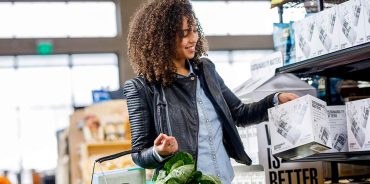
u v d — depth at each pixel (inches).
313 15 103.7
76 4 313.7
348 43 95.3
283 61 116.5
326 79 119.3
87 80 314.0
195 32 83.3
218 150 82.6
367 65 110.8
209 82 84.9
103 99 134.0
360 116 96.2
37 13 308.7
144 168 79.6
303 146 89.2
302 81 112.6
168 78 81.7
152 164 76.5
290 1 122.0
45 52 305.9
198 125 81.1
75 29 313.0
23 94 307.9
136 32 83.9
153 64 81.6
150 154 75.9
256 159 111.5
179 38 81.7
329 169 115.0
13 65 306.7
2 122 305.4
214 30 332.8
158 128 80.3
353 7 94.0
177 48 82.4
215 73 88.7
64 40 309.1
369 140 94.3
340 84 122.8
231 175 84.4
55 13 310.8
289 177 111.5
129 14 314.0
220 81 91.0
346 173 115.3
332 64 105.5
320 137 88.2
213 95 84.1
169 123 80.0
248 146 113.7
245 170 115.1
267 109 92.7
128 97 82.1
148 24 82.2
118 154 78.9
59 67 311.3
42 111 309.7
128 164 98.3
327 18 100.0
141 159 77.5
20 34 306.3
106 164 97.2
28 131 308.3
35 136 308.5
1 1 305.0
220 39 330.6
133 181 79.0
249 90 111.7
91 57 314.7
